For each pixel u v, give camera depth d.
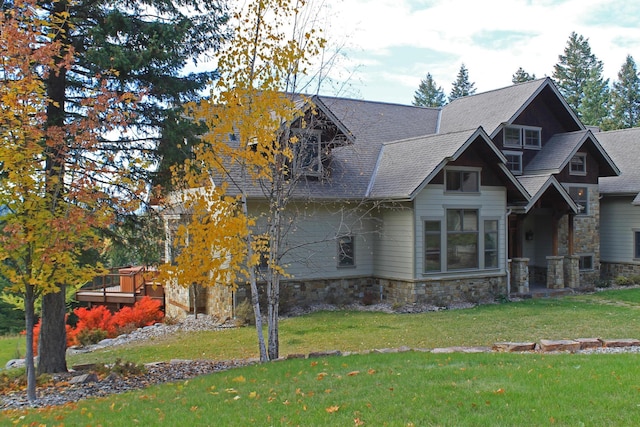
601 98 61.22
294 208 19.64
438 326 16.08
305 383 8.50
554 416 6.27
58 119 11.05
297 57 10.95
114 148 11.53
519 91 25.48
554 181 22.19
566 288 23.36
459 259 20.53
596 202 26.36
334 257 20.66
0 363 16.88
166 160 11.88
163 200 11.06
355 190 20.72
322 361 10.41
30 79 8.37
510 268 22.61
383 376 8.58
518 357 9.95
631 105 66.25
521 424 6.10
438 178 20.03
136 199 9.81
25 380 10.78
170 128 11.73
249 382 9.03
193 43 12.47
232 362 12.28
